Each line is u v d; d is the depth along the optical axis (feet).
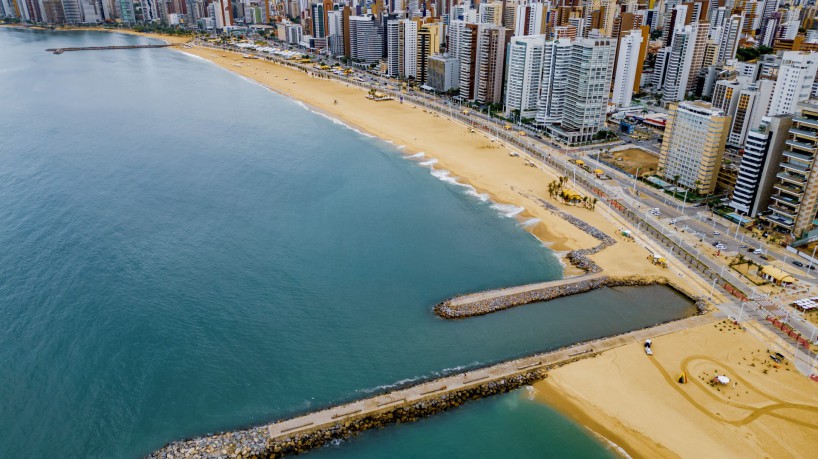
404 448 352.90
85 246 584.81
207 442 350.64
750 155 616.39
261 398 393.09
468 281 542.57
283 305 498.28
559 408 383.24
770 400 383.45
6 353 427.74
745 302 490.49
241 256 576.61
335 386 405.39
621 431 364.99
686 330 455.22
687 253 574.56
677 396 388.57
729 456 344.69
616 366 416.05
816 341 439.22
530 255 590.96
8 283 513.45
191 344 444.96
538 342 452.35
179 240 605.31
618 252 586.45
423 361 431.02
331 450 349.20
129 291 509.76
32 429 365.81
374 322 477.77
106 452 350.84
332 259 577.43
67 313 475.31
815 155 562.66
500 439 361.10
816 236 592.19
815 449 347.77
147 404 386.73
